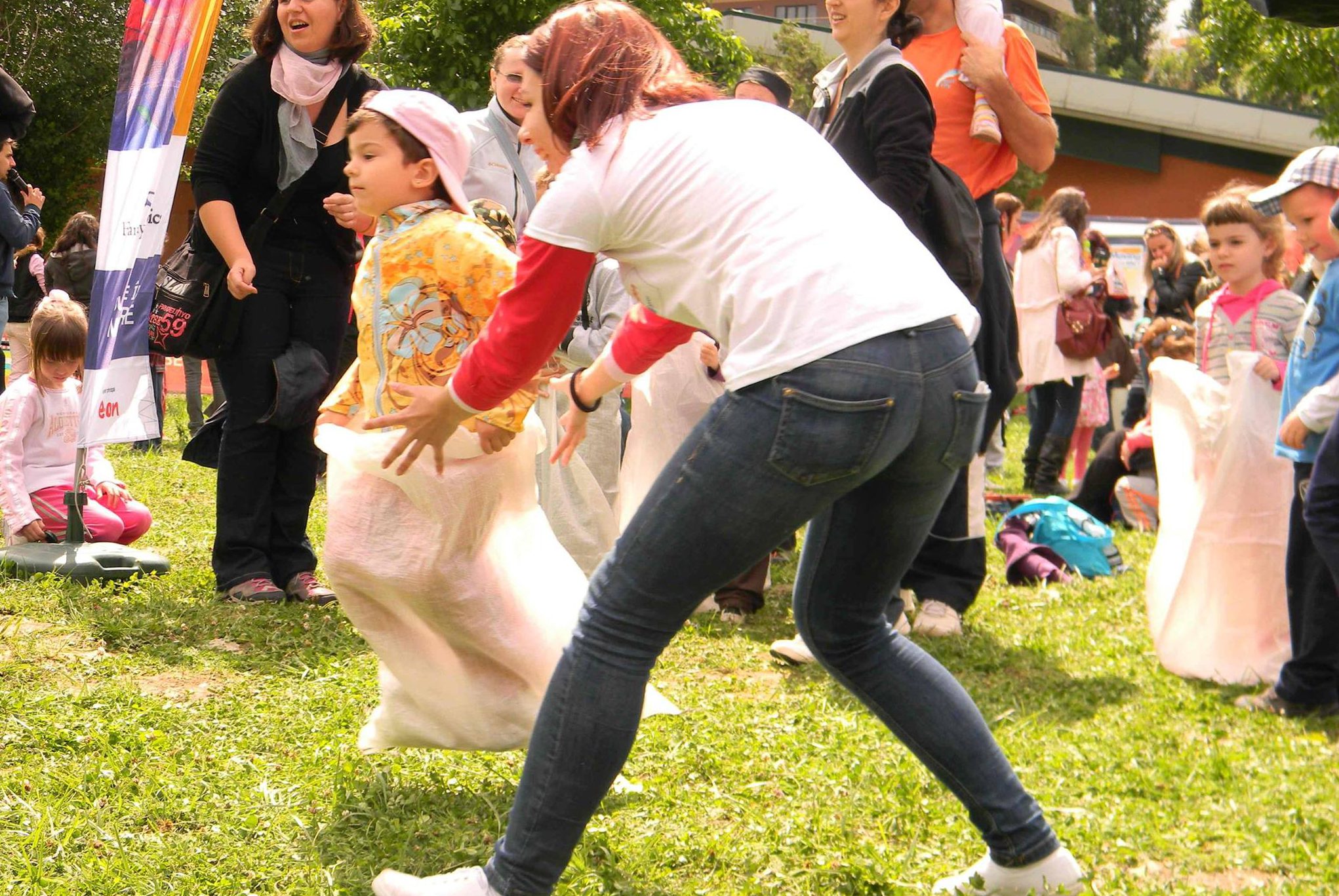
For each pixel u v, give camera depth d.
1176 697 4.32
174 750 3.43
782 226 2.30
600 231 2.35
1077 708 4.17
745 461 2.27
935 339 2.33
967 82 5.05
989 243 5.11
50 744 3.43
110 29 24.06
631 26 2.46
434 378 3.29
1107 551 6.45
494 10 12.93
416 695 3.13
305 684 4.02
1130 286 13.92
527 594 3.15
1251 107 24.39
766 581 5.77
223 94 4.93
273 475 5.17
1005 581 6.31
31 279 10.02
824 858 2.92
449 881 2.49
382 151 3.34
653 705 3.08
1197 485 4.77
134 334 5.25
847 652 2.64
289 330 5.14
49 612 4.68
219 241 4.87
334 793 3.18
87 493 5.65
